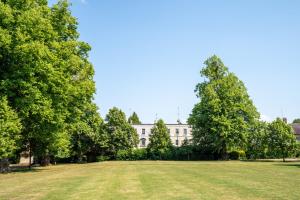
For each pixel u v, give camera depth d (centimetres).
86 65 4366
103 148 8375
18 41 2931
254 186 1981
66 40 4031
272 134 6544
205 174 2972
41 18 3147
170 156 8419
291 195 1593
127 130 8806
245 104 7100
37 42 3003
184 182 2244
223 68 7306
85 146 7600
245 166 4434
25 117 3244
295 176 2712
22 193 1759
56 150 4847
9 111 2855
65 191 1814
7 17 2939
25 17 3027
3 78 3064
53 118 3425
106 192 1750
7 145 2853
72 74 4150
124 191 1784
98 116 7638
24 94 3080
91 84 4206
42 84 3142
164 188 1903
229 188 1888
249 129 7069
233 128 6756
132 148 8800
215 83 7031
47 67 3075
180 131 12162
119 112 8800
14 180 2553
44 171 3759
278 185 2028
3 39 2819
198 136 7275
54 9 3903
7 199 1548
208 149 7681
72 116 4106
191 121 7175
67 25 4019
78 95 3969
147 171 3434
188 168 3994
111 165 5188
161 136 8944
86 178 2641
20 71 3019
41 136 3638
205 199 1490
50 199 1528
